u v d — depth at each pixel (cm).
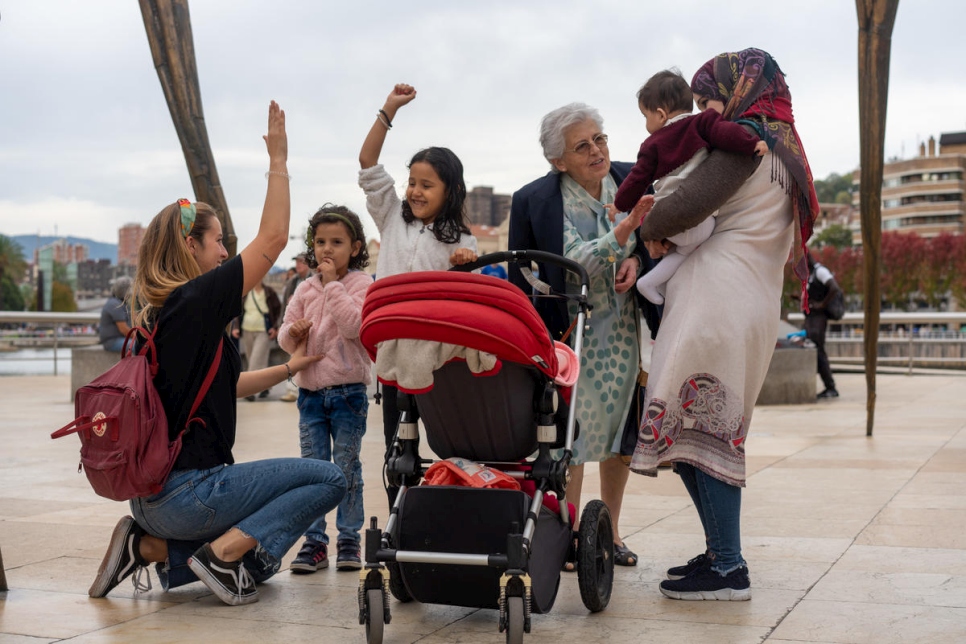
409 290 290
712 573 339
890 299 11250
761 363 346
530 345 289
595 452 386
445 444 323
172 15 474
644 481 623
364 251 426
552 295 356
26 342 1947
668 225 335
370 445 825
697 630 301
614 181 411
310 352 408
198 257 357
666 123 372
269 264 349
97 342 2503
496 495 293
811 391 1197
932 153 16738
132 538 351
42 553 423
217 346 341
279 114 359
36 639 299
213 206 488
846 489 566
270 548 344
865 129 662
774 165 341
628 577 378
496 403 304
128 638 300
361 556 414
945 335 2116
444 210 380
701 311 338
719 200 330
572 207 397
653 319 397
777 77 351
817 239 15512
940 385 1471
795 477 616
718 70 347
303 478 349
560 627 309
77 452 769
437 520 296
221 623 318
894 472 629
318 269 415
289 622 320
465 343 284
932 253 11162
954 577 360
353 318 398
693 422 339
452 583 297
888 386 1465
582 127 385
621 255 372
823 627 298
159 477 327
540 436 313
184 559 353
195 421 339
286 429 930
